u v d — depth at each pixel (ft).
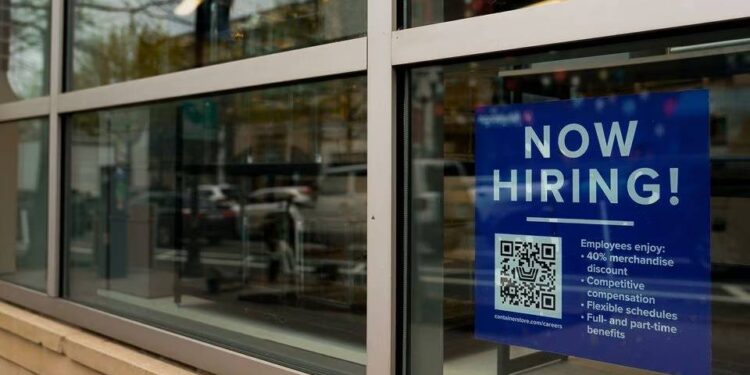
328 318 9.22
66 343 11.17
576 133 6.28
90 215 12.78
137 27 11.64
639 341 5.92
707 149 5.66
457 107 7.05
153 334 10.02
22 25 13.96
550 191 6.42
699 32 5.58
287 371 8.04
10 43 14.34
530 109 6.56
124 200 13.16
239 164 14.21
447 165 7.11
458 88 7.03
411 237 7.33
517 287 6.66
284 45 9.00
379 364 7.30
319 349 8.49
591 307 6.18
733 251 5.57
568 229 6.31
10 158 14.25
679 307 5.75
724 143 5.59
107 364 10.18
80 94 12.10
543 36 6.21
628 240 5.97
